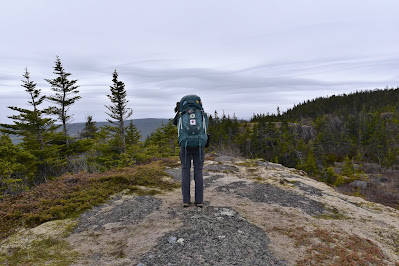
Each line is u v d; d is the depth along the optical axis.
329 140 66.56
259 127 63.00
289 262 2.85
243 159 10.05
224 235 3.38
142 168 7.21
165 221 3.80
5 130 18.44
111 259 2.86
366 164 54.97
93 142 22.36
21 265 2.78
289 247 3.18
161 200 4.78
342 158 61.59
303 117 128.38
